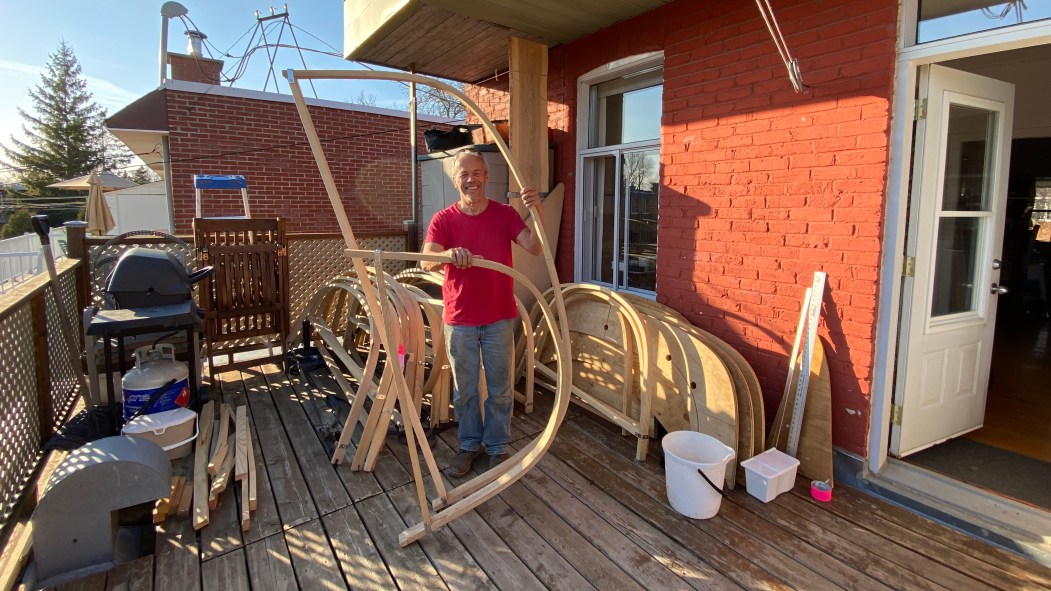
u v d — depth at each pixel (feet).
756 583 6.48
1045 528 7.15
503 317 8.76
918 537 7.35
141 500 6.88
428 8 11.60
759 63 9.46
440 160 16.93
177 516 7.80
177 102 24.77
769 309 9.62
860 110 8.19
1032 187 19.71
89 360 10.96
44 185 94.02
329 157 28.63
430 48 14.51
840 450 8.82
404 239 18.57
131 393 9.68
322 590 6.42
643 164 12.79
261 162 26.89
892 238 8.23
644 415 9.45
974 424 9.87
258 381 13.60
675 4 10.95
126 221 39.24
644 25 11.76
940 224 8.71
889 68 7.87
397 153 30.81
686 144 10.87
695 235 10.84
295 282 16.92
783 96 9.14
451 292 8.70
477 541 7.28
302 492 8.49
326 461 9.48
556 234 14.79
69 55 104.99
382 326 6.48
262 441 10.23
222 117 25.79
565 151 14.56
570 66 14.08
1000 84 8.90
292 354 14.49
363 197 29.91
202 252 12.60
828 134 8.59
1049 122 14.10
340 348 12.11
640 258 13.12
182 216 25.27
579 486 8.62
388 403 9.00
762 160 9.52
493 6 11.47
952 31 7.47
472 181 8.32
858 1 8.13
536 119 13.92
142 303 9.71
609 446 10.02
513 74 13.44
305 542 7.28
